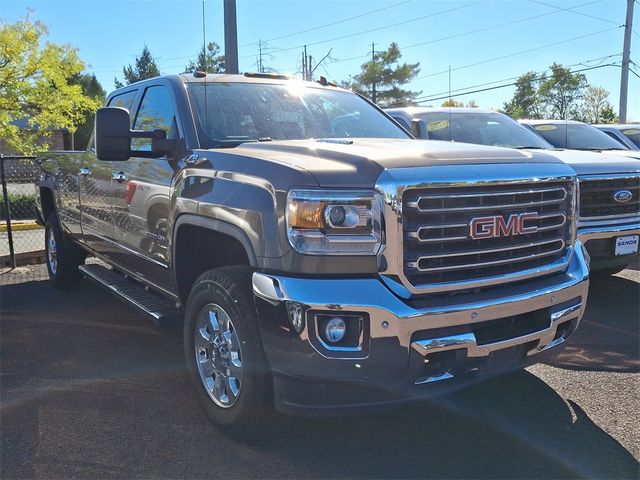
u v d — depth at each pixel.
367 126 4.69
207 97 4.23
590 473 3.07
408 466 3.16
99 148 3.82
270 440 3.38
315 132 4.34
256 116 4.24
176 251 3.96
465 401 3.93
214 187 3.44
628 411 3.76
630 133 12.42
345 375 2.81
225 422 3.39
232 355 3.32
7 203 8.70
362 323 2.80
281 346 2.89
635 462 3.17
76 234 6.38
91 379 4.40
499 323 3.18
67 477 3.10
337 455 3.28
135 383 4.32
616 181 5.97
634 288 6.76
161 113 4.49
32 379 4.41
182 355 4.91
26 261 9.16
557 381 4.24
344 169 2.93
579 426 3.57
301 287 2.82
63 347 5.12
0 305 6.53
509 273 3.21
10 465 3.23
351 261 2.84
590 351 4.83
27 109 18.05
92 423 3.69
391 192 2.82
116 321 5.89
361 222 2.84
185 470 3.15
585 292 3.58
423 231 2.90
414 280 2.90
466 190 3.02
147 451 3.35
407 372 2.86
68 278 7.11
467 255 3.04
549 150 6.90
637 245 6.11
